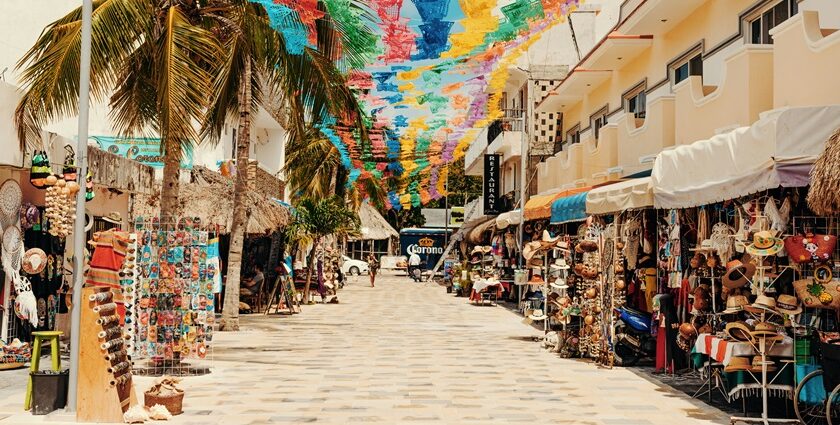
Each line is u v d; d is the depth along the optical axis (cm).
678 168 1154
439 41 1112
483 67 1463
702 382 1241
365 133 1797
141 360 1405
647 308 1439
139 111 1562
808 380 907
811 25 1180
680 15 1825
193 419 953
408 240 7300
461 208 6881
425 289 4494
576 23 3278
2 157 1202
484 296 3391
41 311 1499
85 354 929
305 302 3098
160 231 1273
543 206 2122
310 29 1270
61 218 1155
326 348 1678
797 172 866
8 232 1320
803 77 1178
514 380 1269
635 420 962
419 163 2972
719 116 1441
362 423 936
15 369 1290
